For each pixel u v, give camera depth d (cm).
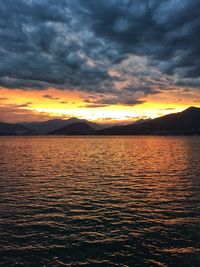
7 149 12425
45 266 1614
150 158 7925
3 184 3956
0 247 1850
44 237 2020
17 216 2484
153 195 3306
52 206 2822
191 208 2736
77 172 5169
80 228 2203
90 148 13375
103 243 1925
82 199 3120
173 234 2066
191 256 1723
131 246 1873
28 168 5700
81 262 1664
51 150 11788
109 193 3422
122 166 6084
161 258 1706
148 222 2334
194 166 5947
